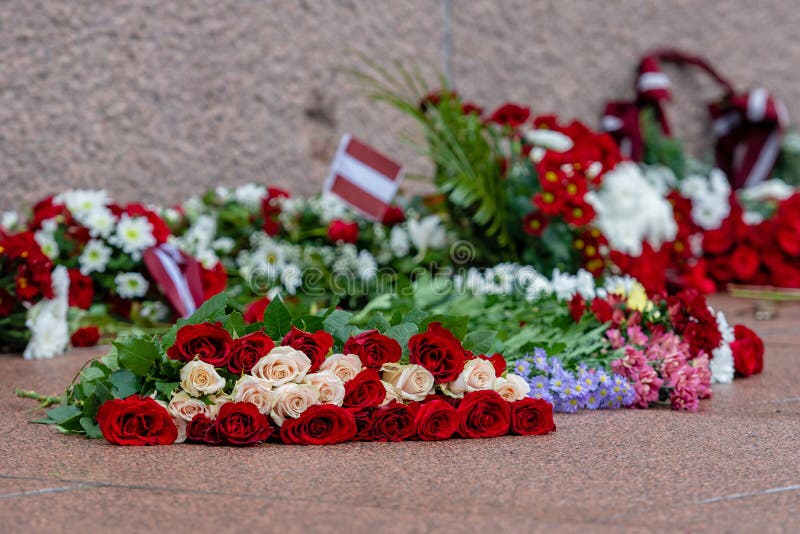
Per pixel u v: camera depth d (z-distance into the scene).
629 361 3.97
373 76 8.84
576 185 6.29
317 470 2.94
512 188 6.62
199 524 2.45
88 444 3.28
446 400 3.46
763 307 7.47
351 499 2.65
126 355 3.28
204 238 6.61
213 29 7.94
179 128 7.79
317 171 8.52
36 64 7.11
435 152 6.73
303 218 7.06
